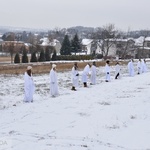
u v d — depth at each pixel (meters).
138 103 16.45
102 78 33.84
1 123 12.76
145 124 11.77
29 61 69.12
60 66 50.78
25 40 168.62
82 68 50.38
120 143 9.54
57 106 16.31
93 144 9.49
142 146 9.20
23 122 12.79
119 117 13.09
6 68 46.56
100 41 102.69
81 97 19.44
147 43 127.31
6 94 21.89
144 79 30.81
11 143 9.69
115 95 19.88
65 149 9.02
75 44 96.00
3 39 164.62
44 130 11.28
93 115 13.69
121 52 104.19
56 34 154.88
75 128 11.48
